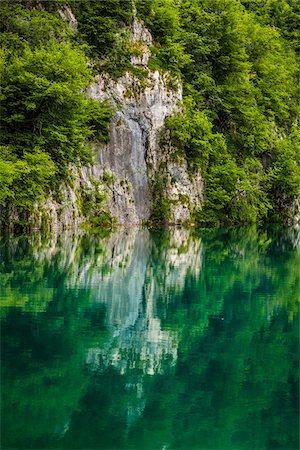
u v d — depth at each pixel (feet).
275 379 37.40
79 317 50.67
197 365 39.75
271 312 56.44
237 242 119.24
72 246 95.91
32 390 33.73
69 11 140.87
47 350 40.98
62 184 121.49
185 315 54.13
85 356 40.29
